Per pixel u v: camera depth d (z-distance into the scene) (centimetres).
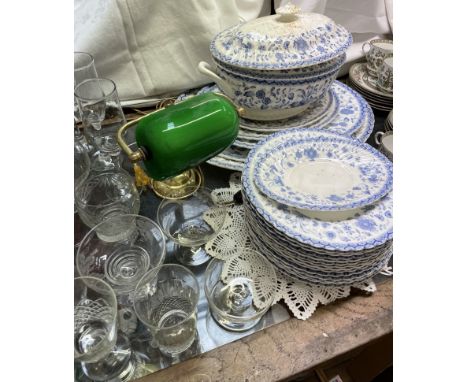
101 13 70
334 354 42
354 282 46
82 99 63
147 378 40
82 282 43
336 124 62
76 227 56
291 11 58
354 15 90
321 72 56
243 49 55
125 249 52
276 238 44
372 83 83
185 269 46
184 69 78
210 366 41
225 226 54
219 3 75
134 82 77
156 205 59
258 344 43
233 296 47
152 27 73
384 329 43
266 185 46
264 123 62
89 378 41
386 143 62
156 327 40
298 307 45
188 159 43
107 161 65
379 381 75
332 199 45
